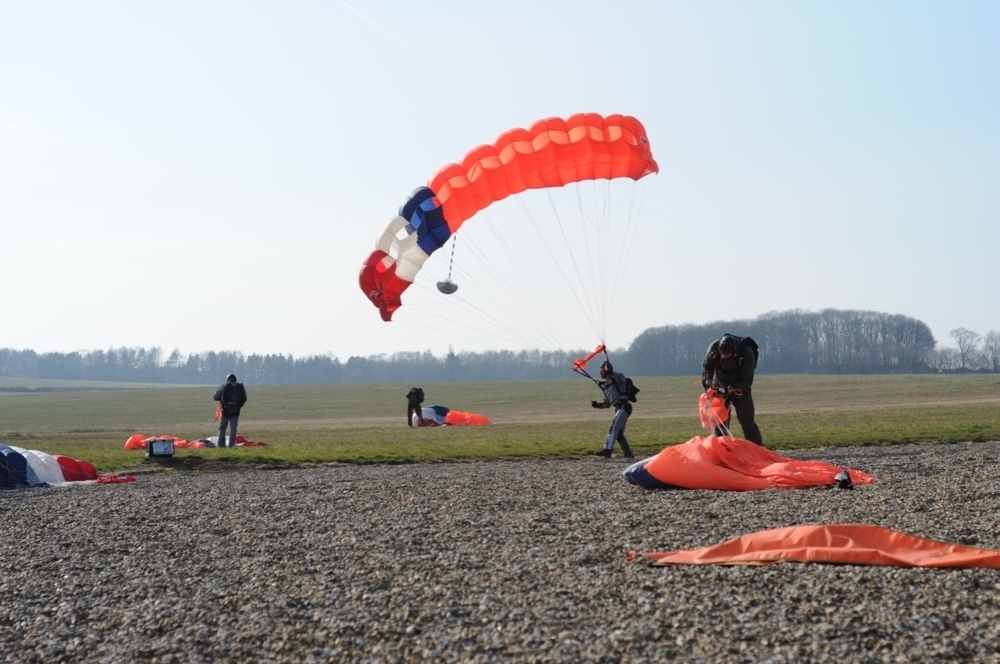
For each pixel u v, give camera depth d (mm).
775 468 12469
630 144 18641
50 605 7707
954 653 5465
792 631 5922
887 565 7270
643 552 8250
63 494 14516
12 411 78375
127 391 131125
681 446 12875
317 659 6086
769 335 178625
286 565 8602
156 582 8250
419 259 19328
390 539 9508
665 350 172875
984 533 8688
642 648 5828
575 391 93812
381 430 32344
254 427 43188
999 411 32500
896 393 67250
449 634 6344
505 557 8383
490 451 19609
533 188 19344
